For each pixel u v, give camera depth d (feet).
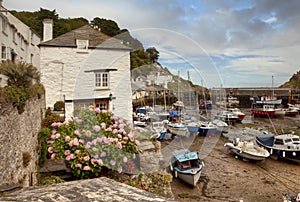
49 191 4.07
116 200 3.65
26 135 13.34
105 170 10.89
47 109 28.27
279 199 28.37
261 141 47.37
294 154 41.06
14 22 37.37
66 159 10.67
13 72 13.87
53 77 32.96
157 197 3.87
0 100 9.32
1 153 9.01
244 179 33.94
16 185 9.34
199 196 27.68
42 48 32.78
